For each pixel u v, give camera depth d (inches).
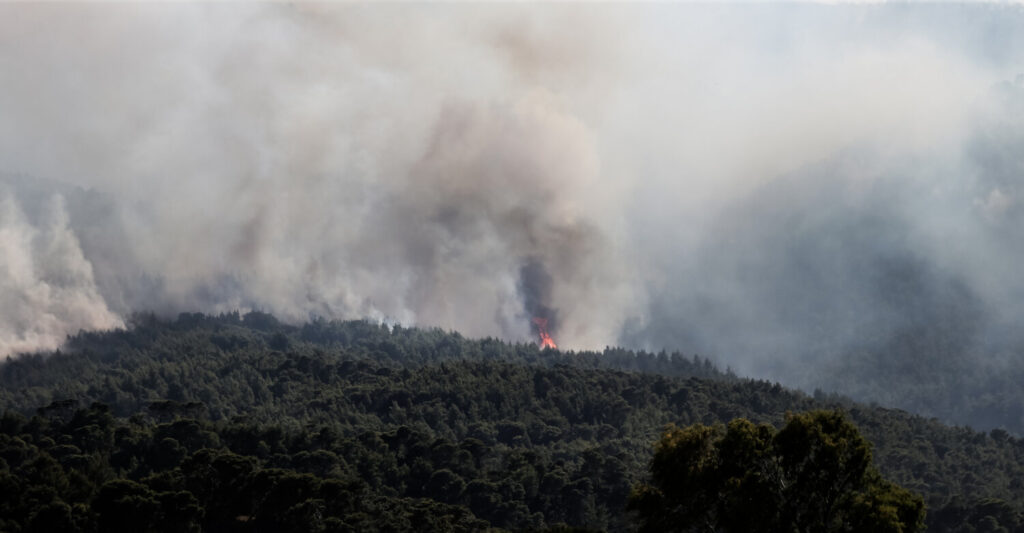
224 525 6761.8
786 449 3260.3
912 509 3147.1
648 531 3282.5
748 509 3125.0
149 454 7696.9
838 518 3284.9
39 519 6063.0
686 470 3235.7
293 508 6594.5
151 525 6333.7
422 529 6668.3
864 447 3221.0
